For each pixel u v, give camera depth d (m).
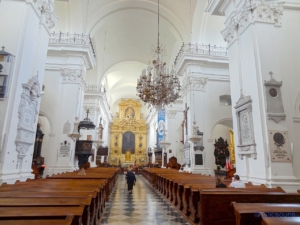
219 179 4.94
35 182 4.86
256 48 6.07
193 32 12.88
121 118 33.31
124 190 10.21
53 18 7.22
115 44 18.58
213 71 12.70
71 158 10.80
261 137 5.58
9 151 5.11
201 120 11.87
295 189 5.06
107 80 25.56
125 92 32.66
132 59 20.98
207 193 3.49
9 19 5.64
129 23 16.42
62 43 11.62
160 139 19.23
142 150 31.78
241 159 6.41
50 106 11.26
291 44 6.30
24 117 5.66
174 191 6.50
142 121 33.16
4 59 5.30
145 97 9.45
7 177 4.89
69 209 2.17
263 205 2.43
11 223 1.65
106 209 6.00
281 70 6.06
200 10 12.33
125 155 31.14
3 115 5.07
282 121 5.59
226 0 7.58
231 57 7.37
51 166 10.52
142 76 9.26
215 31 13.07
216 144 12.66
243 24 6.71
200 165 11.22
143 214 5.45
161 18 14.61
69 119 11.10
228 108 12.37
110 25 16.12
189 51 12.45
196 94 12.16
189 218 4.85
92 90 18.25
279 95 5.73
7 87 5.21
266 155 5.40
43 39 6.73
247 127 6.14
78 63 11.80
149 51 19.14
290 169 5.31
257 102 5.83
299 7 6.57
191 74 12.37
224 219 3.42
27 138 5.88
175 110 18.92
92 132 17.08
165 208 6.17
